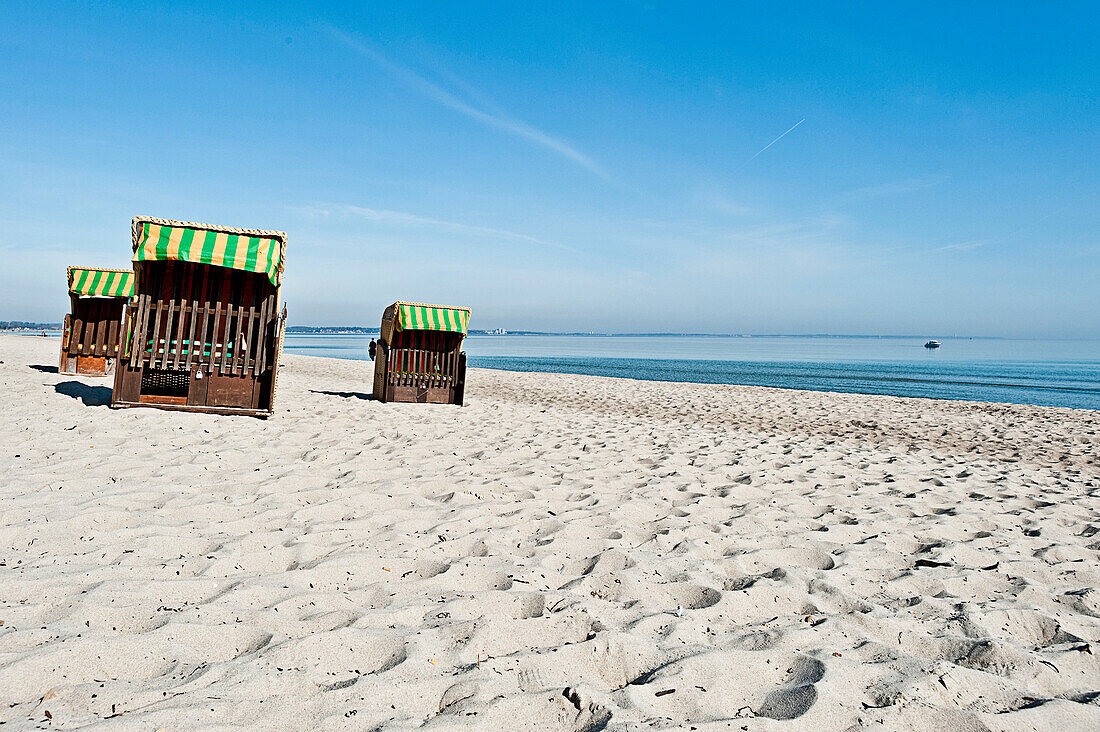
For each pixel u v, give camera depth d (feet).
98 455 18.31
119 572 10.14
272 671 7.42
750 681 7.84
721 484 19.70
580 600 9.95
